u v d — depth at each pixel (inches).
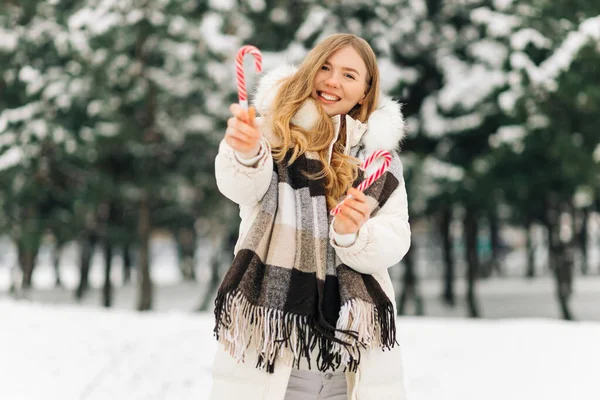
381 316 78.4
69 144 609.3
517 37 545.0
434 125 635.5
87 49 596.7
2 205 661.9
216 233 869.8
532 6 558.3
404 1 620.1
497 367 252.4
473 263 760.3
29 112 613.9
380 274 83.1
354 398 78.4
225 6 634.2
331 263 80.4
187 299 954.7
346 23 601.9
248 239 77.9
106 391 216.5
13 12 656.4
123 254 1227.9
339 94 88.6
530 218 880.9
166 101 677.9
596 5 553.6
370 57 90.4
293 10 672.4
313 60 87.3
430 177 623.8
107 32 598.5
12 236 700.0
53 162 665.6
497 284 1167.0
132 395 211.5
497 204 703.7
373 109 91.5
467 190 634.2
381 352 80.4
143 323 340.5
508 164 623.8
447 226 889.5
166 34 635.5
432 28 641.0
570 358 264.2
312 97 88.6
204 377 229.3
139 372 235.6
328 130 85.7
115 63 628.4
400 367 82.2
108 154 693.3
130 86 650.2
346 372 81.0
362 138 87.5
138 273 716.7
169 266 1852.9
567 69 515.2
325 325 75.5
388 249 78.4
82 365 250.1
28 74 612.4
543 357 265.7
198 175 747.4
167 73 670.5
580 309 821.9
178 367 241.4
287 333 75.7
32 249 687.7
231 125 74.9
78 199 680.4
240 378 78.3
